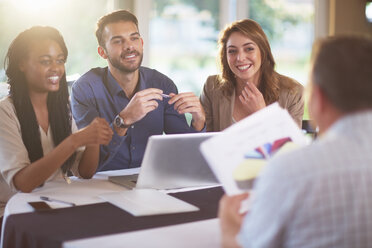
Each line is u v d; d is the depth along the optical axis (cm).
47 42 186
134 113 202
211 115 262
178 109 216
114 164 234
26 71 186
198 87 452
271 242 83
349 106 83
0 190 188
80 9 383
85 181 186
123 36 225
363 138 82
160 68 434
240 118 251
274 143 131
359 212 81
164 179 167
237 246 97
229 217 103
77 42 385
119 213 138
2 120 181
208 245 112
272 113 133
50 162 167
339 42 86
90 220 131
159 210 138
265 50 242
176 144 160
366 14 468
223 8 448
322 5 472
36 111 194
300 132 135
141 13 409
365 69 83
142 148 239
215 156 126
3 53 358
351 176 80
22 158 177
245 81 247
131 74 236
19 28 363
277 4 464
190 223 129
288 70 477
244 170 127
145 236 118
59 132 197
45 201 151
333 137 85
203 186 175
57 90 190
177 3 431
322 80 85
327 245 81
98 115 235
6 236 135
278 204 82
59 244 115
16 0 360
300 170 81
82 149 195
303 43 477
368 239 82
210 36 448
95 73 241
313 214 80
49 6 372
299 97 251
